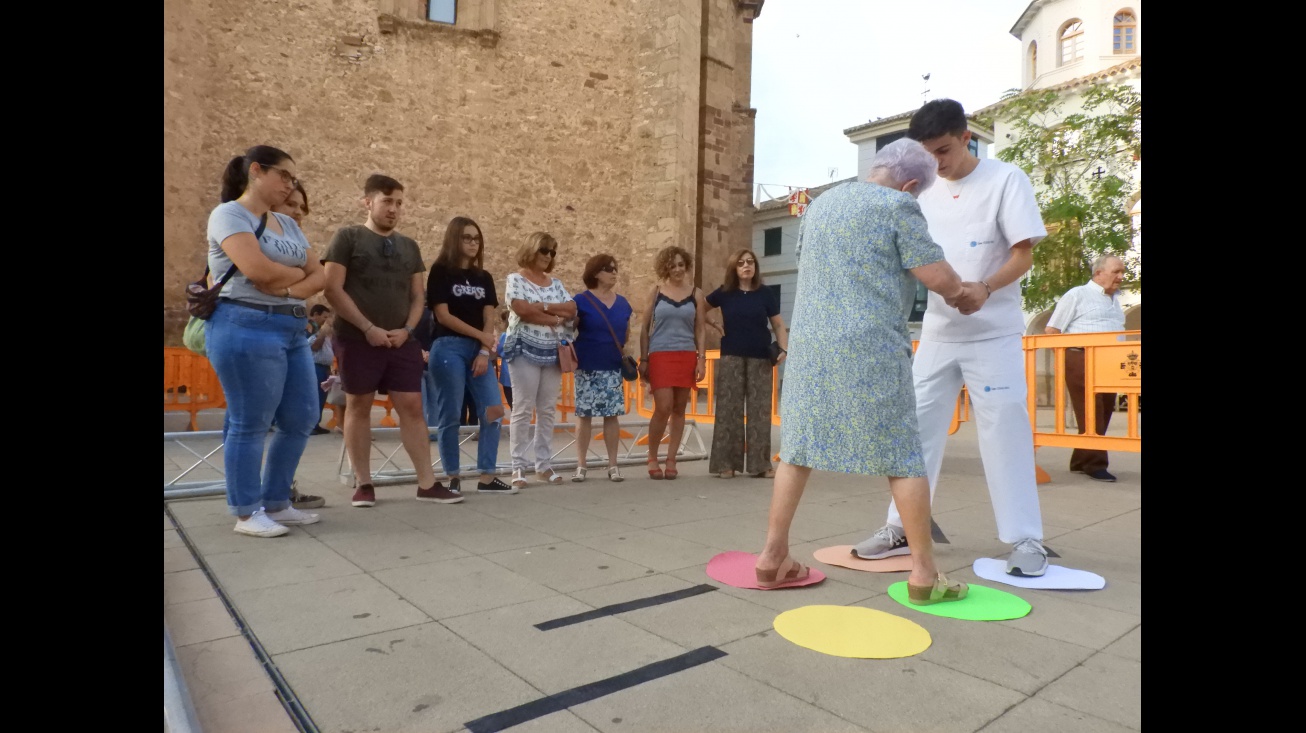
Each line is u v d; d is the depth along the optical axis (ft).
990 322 10.16
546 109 51.29
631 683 6.49
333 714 5.90
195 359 29.66
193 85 42.14
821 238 9.06
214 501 14.78
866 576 9.93
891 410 8.57
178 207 41.55
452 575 9.75
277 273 10.96
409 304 14.61
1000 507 10.07
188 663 6.82
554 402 18.17
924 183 9.18
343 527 12.60
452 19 49.62
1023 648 7.38
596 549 11.23
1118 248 47.09
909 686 6.47
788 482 9.14
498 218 50.08
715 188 61.67
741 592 9.13
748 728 5.71
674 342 18.78
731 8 62.69
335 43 45.98
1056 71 79.92
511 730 5.67
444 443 16.16
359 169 46.55
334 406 28.66
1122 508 14.88
